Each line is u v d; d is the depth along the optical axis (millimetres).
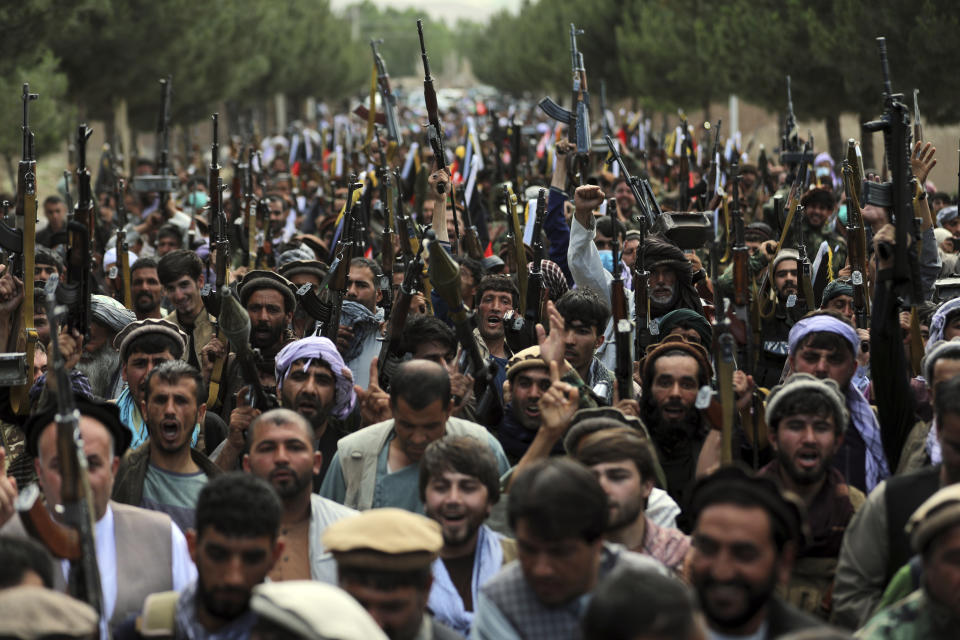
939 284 7957
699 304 8805
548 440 5609
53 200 14891
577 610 4324
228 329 6594
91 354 8547
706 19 33906
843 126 32312
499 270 10789
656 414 6715
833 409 5570
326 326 8328
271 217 15586
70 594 4684
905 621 4301
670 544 5305
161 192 14664
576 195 8523
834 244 12102
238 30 41969
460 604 5238
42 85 23156
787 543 4121
